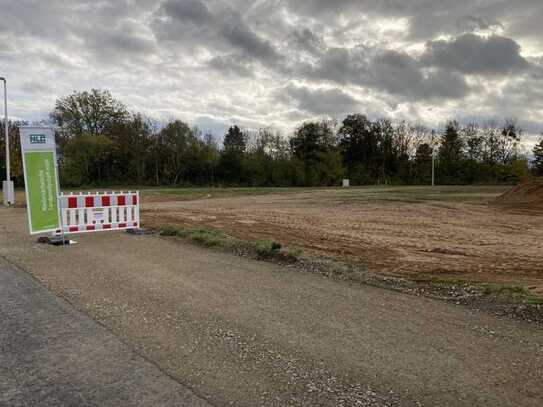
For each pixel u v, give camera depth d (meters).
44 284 7.05
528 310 5.73
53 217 11.50
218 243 10.71
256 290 6.77
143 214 20.02
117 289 6.76
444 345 4.61
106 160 66.19
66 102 63.59
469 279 7.87
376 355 4.34
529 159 82.38
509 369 4.04
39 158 11.28
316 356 4.30
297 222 17.44
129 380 3.76
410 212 22.05
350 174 84.75
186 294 6.50
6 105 26.77
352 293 6.64
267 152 79.25
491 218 19.58
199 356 4.28
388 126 90.81
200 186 68.19
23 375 3.87
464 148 86.19
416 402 3.44
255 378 3.82
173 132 69.31
